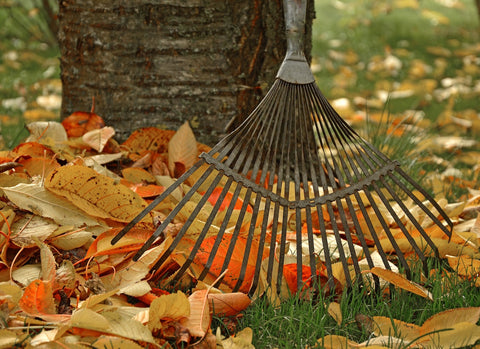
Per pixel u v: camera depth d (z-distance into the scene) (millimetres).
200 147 2590
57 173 2305
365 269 2344
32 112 3387
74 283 2201
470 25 6621
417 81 4641
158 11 2613
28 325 2098
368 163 2379
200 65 2627
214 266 2303
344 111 3779
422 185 2857
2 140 3021
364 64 5094
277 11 2631
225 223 2287
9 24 5902
